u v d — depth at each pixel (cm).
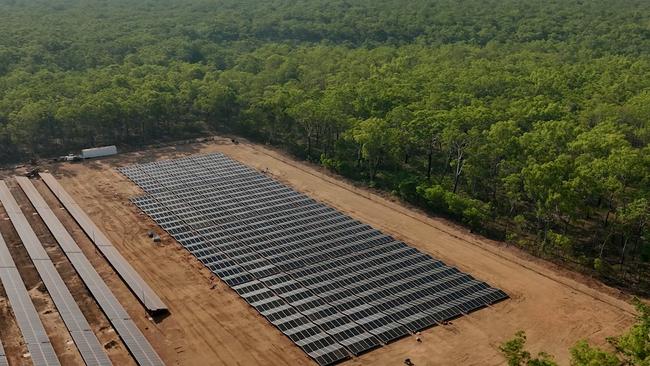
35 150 14625
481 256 9762
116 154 14512
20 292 8281
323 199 11950
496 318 8012
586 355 5775
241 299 8356
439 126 12050
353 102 14262
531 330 7750
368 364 7038
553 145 11256
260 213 11069
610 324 7912
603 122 12662
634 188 10044
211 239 10025
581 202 9888
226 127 16975
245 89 17325
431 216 11188
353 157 13862
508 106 14200
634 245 10144
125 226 10556
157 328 7681
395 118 12962
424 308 8119
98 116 14462
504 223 11025
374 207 11619
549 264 9531
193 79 18038
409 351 7288
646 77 16838
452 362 7094
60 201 11569
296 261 9306
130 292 8512
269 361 7100
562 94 15388
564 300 8494
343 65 19475
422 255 9581
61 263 9288
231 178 12838
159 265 9244
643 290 8875
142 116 15275
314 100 14575
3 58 18638
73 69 19450
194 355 7181
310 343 7325
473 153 11462
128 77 17262
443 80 16500
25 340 7150
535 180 9831
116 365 6938
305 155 14550
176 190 12150
